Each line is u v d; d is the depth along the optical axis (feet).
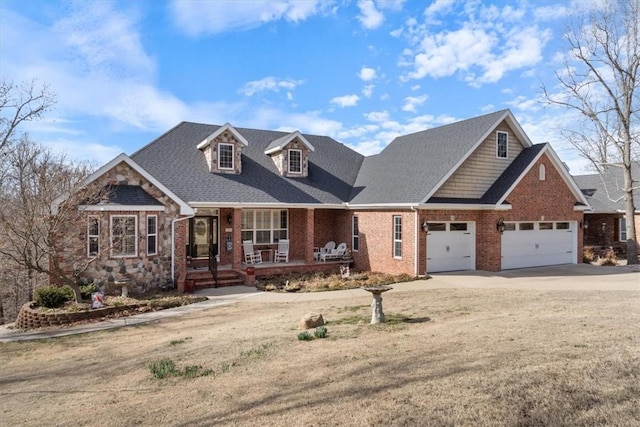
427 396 16.81
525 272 60.85
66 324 39.45
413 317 33.04
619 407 14.90
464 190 62.49
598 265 69.56
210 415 17.08
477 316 31.94
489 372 18.75
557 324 27.22
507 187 62.08
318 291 50.80
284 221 72.13
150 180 52.42
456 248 62.49
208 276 57.11
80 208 45.29
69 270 46.42
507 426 14.11
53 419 18.21
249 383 20.36
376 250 64.54
